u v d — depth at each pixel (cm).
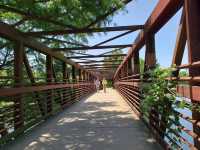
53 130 637
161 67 424
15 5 590
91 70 2894
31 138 557
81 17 600
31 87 684
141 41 773
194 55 312
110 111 984
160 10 467
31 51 1119
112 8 596
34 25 793
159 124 476
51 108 898
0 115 589
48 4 565
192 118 309
